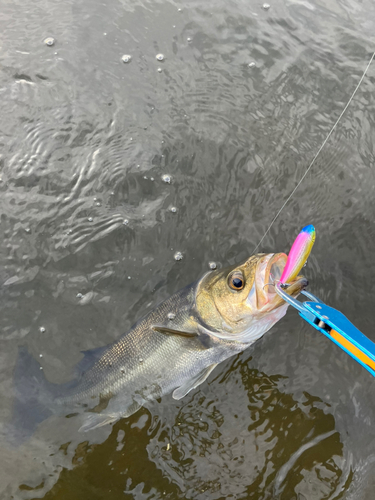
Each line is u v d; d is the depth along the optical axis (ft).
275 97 2.99
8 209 2.57
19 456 1.94
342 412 2.04
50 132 2.83
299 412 2.05
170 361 2.04
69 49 3.17
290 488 1.89
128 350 2.05
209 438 2.01
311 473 1.91
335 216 2.57
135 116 2.90
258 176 2.68
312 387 2.11
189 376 2.07
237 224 2.53
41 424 2.01
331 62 3.15
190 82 3.04
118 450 1.98
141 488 1.91
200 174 2.69
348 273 2.41
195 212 2.57
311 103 2.97
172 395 2.05
